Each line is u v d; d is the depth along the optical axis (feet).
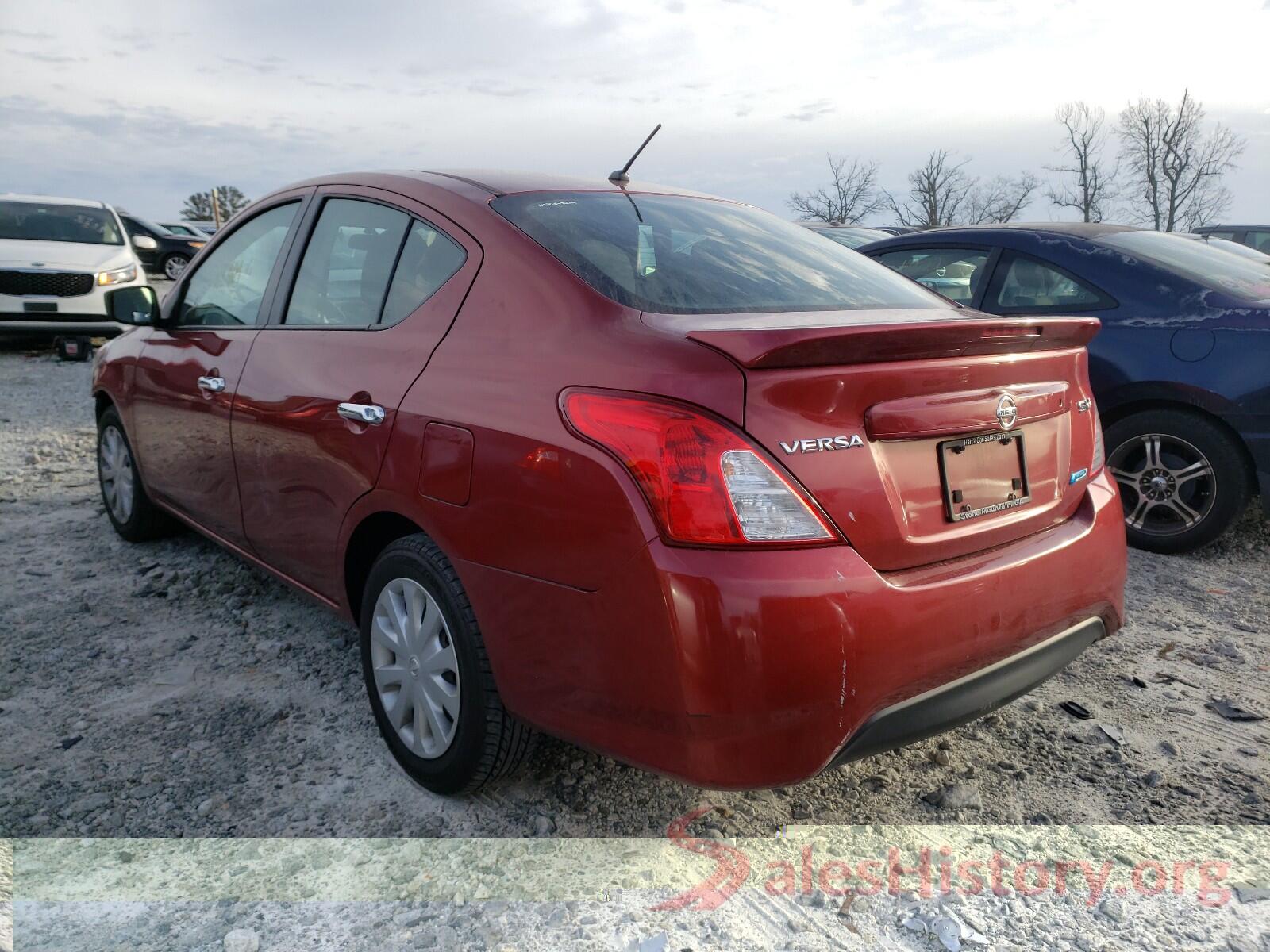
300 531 9.84
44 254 36.01
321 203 10.55
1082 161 146.00
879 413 6.61
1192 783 8.86
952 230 17.81
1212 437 14.23
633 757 6.64
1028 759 9.25
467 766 7.91
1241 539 15.80
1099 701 10.37
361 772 8.85
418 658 8.30
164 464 12.87
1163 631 12.23
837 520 6.40
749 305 7.81
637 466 6.33
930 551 6.89
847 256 9.98
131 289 12.48
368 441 8.49
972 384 7.18
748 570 6.12
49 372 33.68
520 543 7.05
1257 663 11.30
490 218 8.41
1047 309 15.85
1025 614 7.34
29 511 16.83
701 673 6.14
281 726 9.65
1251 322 13.84
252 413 10.30
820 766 6.38
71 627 11.90
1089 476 8.51
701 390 6.27
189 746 9.26
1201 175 142.31
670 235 8.90
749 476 6.17
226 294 11.81
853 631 6.28
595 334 7.04
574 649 6.79
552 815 8.23
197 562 14.17
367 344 8.93
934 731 6.89
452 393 7.72
